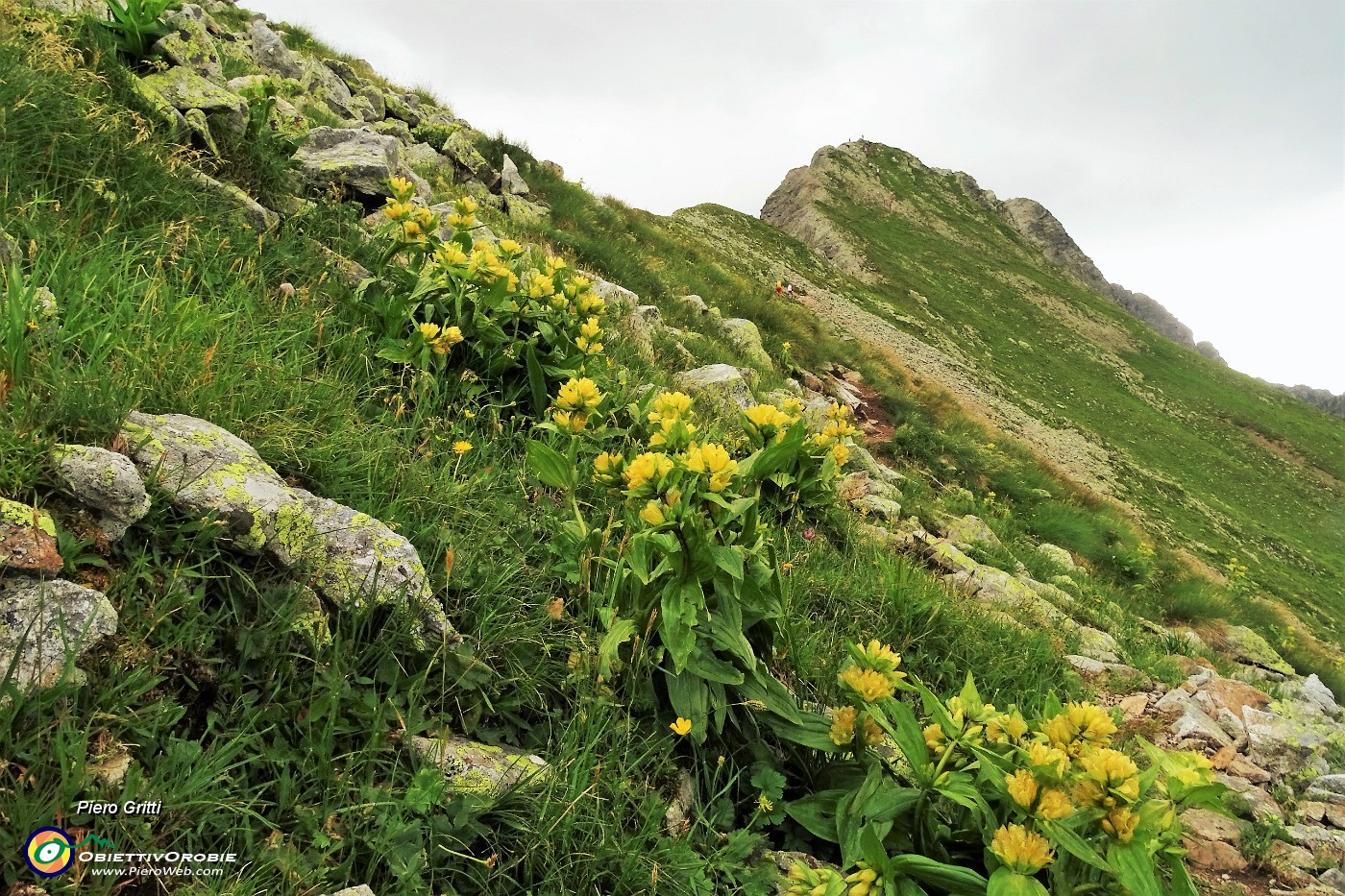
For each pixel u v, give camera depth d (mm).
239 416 2871
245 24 15062
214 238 4180
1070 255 140750
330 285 4633
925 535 7641
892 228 101125
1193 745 5066
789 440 3213
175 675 1940
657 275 14984
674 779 2568
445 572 2762
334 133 7477
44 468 2014
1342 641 27297
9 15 4477
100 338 2607
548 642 2795
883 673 2492
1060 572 10383
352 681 2199
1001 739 2260
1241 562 34125
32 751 1545
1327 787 4945
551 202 17125
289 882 1644
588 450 4352
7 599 1729
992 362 59906
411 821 1920
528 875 1965
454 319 4477
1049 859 1876
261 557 2320
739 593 2832
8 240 2980
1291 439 68875
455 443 3701
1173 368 82125
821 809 2588
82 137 4031
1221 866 3822
